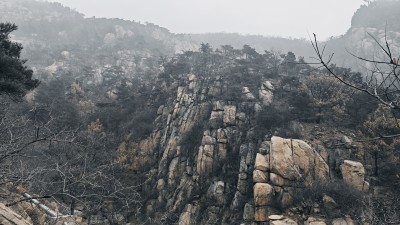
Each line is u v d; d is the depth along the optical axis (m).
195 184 31.11
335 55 70.88
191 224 27.75
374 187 24.14
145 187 34.88
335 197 22.06
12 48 16.31
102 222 20.89
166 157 36.34
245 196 27.12
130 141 41.34
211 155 32.19
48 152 20.28
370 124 27.27
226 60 61.31
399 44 71.06
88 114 46.69
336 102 33.69
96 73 85.06
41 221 11.66
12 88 14.67
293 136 29.88
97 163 27.19
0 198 10.90
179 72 56.06
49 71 82.56
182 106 42.12
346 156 27.03
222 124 34.97
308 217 20.94
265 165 25.17
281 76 46.84
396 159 25.61
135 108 49.22
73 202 16.61
